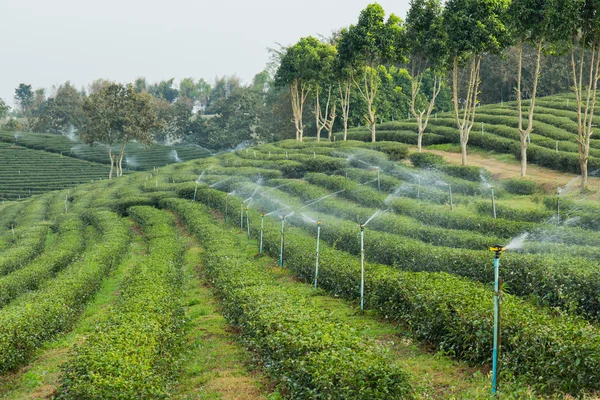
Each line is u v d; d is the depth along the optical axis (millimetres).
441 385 12992
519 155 49156
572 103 64312
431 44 45562
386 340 16625
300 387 12156
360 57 56594
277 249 29297
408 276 18016
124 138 89375
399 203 34125
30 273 28031
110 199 55156
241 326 17609
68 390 12383
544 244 21750
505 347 13109
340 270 21984
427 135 60688
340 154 54094
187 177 57156
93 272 26797
